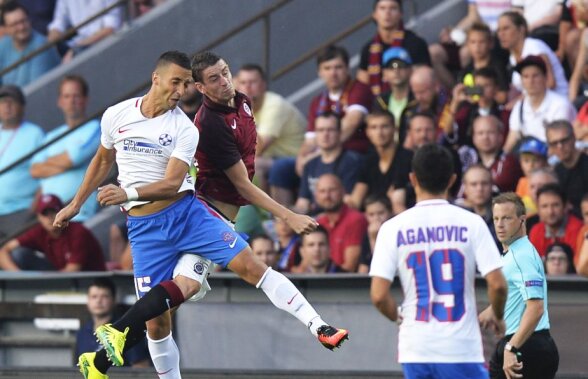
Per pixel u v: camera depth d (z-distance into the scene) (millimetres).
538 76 38438
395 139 39375
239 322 34781
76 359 35969
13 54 49500
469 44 40594
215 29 47438
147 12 47969
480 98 38938
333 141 38750
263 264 26312
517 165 37500
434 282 23750
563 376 31531
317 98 41250
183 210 26125
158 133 25547
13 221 42500
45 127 47219
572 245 34562
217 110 26688
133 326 25562
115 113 25828
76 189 42406
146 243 26375
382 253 23922
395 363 33531
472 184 35438
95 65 47344
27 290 37406
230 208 27500
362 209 38219
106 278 36000
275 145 41062
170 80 25328
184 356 35000
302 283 34531
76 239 39656
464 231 23766
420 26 45875
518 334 26828
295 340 34406
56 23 49969
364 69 41562
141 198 25047
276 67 46625
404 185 37781
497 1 44125
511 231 27250
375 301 23859
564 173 36656
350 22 47031
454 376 23562
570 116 38594
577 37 41031
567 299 32469
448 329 23625
